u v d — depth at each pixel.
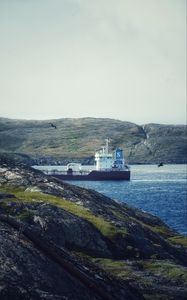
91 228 72.75
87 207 87.38
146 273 64.56
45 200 83.19
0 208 70.75
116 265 66.12
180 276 64.44
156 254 74.19
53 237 68.62
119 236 74.19
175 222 145.25
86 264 51.41
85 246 70.50
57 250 48.81
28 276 41.53
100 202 98.19
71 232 70.50
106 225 76.19
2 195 78.75
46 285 41.91
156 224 104.19
